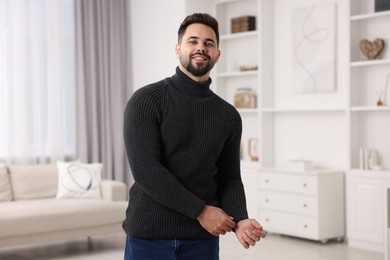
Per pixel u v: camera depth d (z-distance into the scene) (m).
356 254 5.52
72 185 6.13
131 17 7.82
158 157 2.08
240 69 7.04
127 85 7.81
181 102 2.13
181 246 2.12
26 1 6.98
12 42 6.93
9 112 6.90
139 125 2.07
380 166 5.75
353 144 5.97
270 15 6.79
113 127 7.67
